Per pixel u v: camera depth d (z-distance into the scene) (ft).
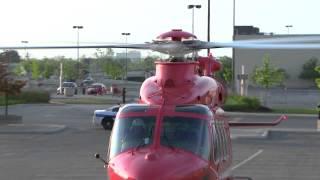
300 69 420.36
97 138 150.61
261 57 415.85
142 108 49.01
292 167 101.45
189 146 46.29
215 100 54.34
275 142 143.13
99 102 303.27
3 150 124.77
